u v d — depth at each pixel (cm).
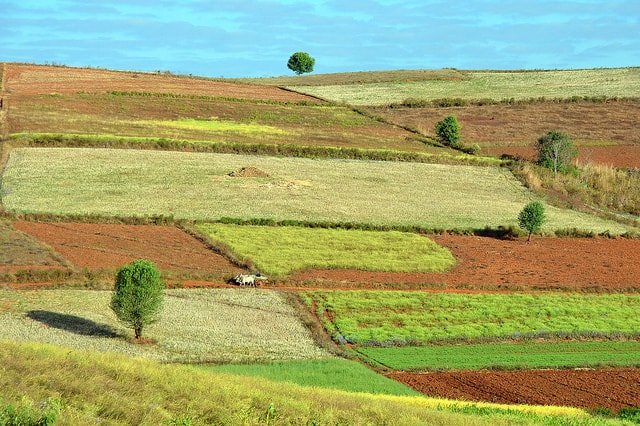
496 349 10150
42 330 9069
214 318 10306
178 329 9712
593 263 14250
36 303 10162
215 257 12800
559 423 6319
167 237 13500
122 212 14350
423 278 12788
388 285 12306
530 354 9975
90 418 4825
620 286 13138
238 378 6275
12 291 10594
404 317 10969
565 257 14462
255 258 12719
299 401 5694
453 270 13300
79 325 9456
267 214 15000
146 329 9600
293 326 10325
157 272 9381
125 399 5209
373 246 13875
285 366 8612
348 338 10088
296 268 12525
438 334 10425
